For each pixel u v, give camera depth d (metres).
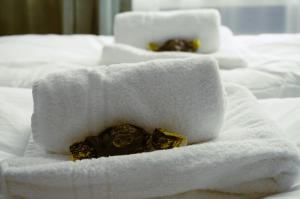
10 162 0.64
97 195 0.60
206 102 0.67
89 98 0.67
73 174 0.59
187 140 0.69
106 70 0.70
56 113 0.67
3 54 1.19
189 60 0.68
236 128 0.72
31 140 0.74
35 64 1.13
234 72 1.07
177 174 0.59
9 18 1.85
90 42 1.37
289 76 1.03
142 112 0.68
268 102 0.87
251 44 1.32
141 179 0.60
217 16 1.23
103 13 1.77
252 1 1.80
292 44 1.28
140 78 0.68
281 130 0.71
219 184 0.62
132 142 0.66
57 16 1.86
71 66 1.12
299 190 0.62
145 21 1.25
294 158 0.60
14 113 0.80
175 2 1.80
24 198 0.60
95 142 0.66
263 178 0.61
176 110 0.67
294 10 1.79
